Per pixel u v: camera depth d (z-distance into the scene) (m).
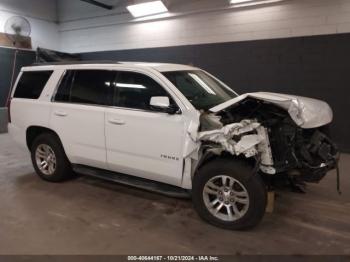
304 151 3.28
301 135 3.30
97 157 4.07
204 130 3.26
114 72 3.98
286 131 3.18
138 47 9.38
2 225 3.39
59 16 11.11
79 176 4.98
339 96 6.39
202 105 3.53
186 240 3.11
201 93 3.81
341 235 3.22
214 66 7.93
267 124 3.21
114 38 9.87
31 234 3.21
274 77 7.09
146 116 3.57
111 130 3.84
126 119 3.71
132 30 9.40
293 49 6.76
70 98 4.29
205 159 3.30
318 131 3.58
